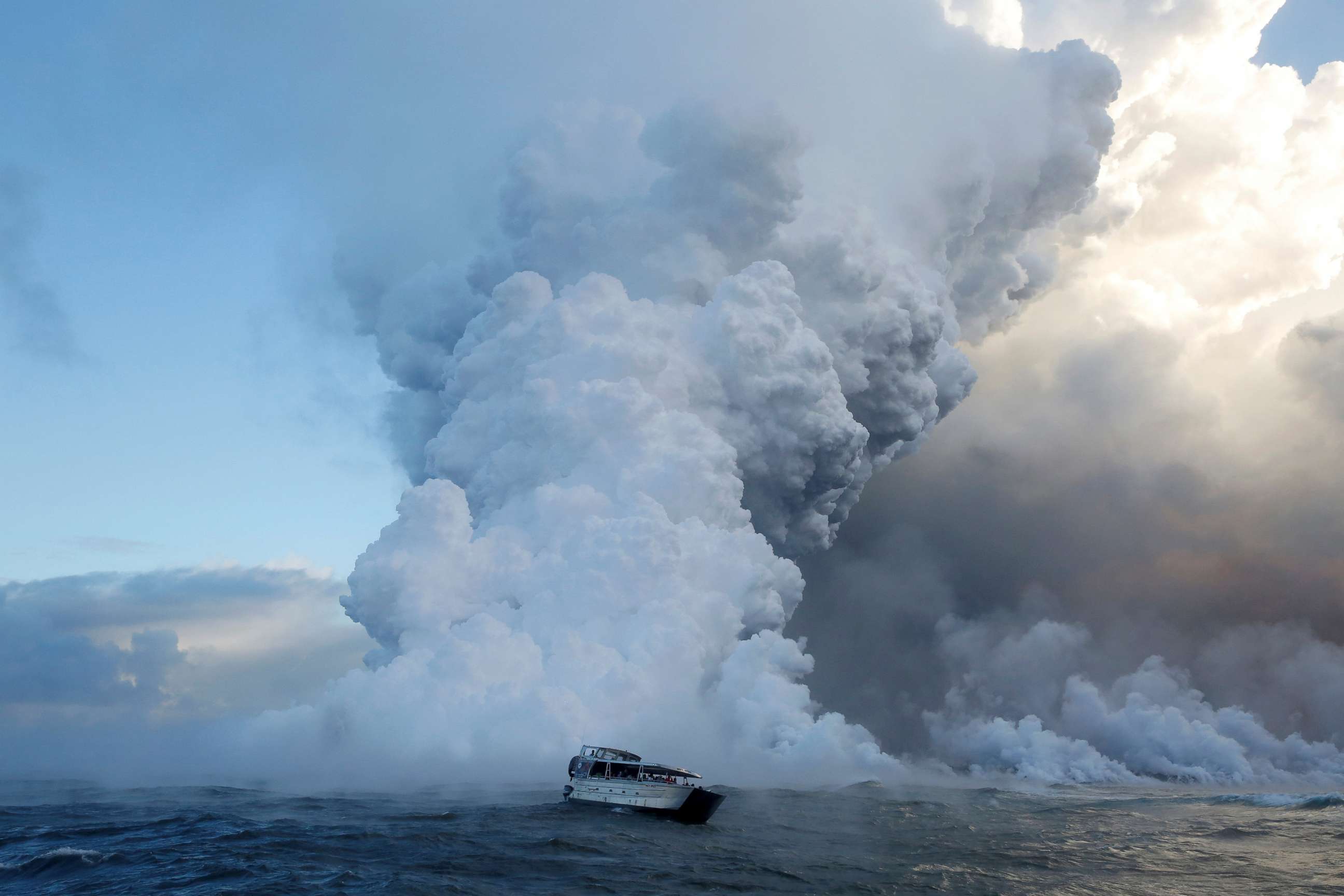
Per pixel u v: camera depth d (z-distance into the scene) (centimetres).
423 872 4884
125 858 5172
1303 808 9019
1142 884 5228
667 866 5238
